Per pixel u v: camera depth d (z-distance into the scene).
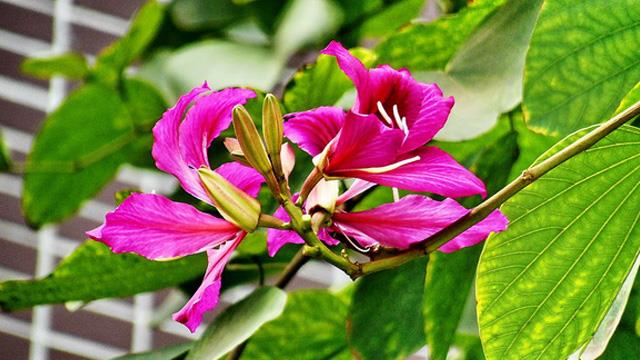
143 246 1.17
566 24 1.31
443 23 1.40
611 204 1.25
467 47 1.39
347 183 1.37
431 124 1.18
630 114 1.19
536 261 1.26
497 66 1.37
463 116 1.36
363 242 1.19
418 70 1.42
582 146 1.19
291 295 1.48
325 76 1.41
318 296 1.48
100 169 1.71
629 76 1.31
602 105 1.31
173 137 1.18
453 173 1.17
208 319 2.76
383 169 1.17
